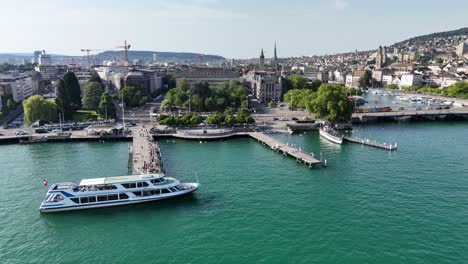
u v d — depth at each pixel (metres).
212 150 146.25
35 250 68.94
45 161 127.75
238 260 64.38
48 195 86.81
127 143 159.75
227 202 90.50
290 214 82.50
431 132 185.88
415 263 62.56
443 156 133.25
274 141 156.12
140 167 110.44
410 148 147.88
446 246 67.81
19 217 83.06
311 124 194.25
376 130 192.88
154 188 92.06
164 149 148.38
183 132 177.00
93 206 88.31
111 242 72.12
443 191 95.75
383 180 105.31
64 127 187.00
